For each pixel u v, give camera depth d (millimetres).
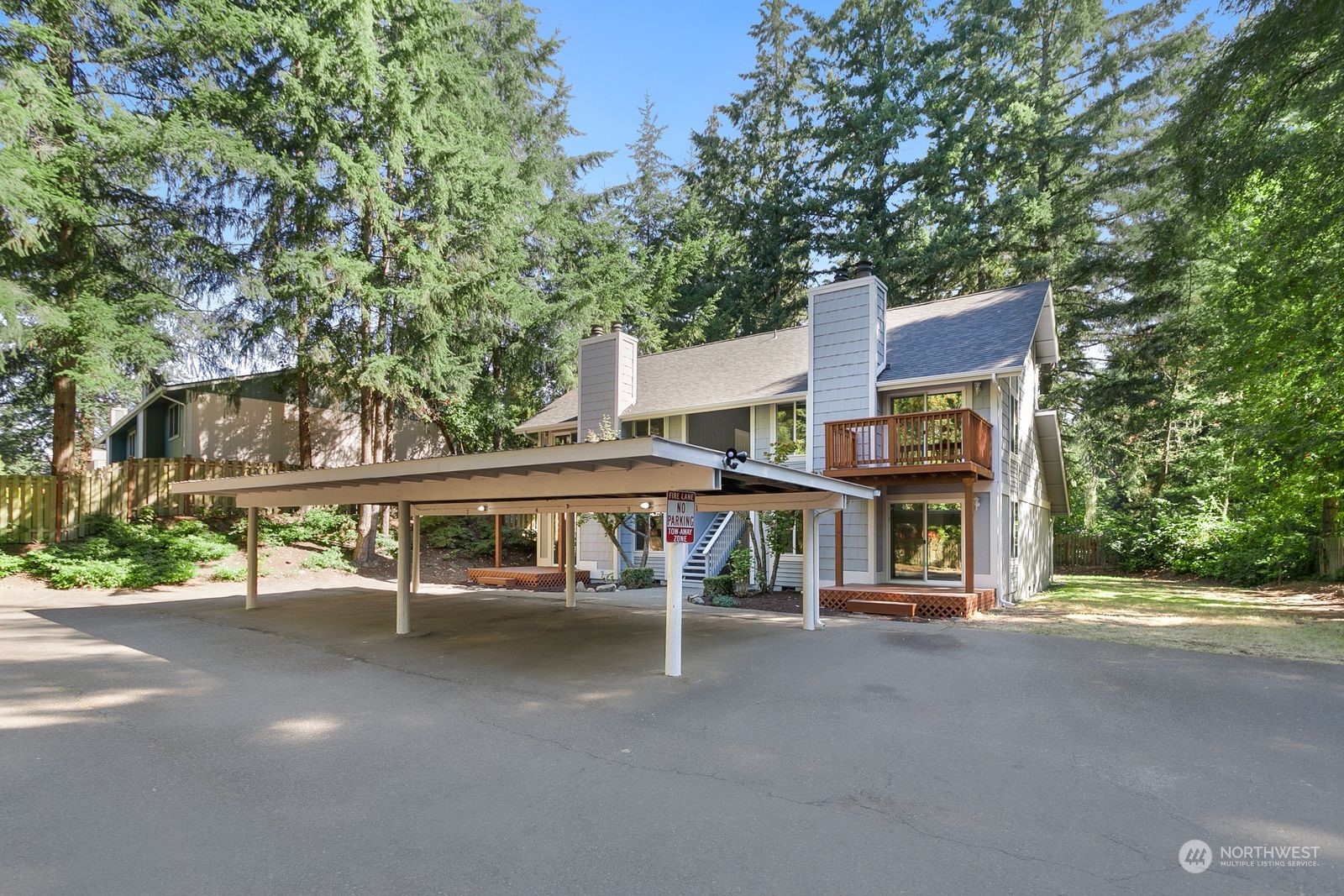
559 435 21922
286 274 16469
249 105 16359
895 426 13281
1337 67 10336
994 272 26469
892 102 28234
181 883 3199
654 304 28641
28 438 32094
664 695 6742
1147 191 21000
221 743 5293
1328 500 16703
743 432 17641
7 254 13672
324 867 3359
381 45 18203
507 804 4145
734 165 34969
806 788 4398
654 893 3125
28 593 14227
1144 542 22234
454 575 20328
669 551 7730
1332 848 3604
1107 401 24156
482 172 19141
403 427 26797
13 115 11766
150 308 14750
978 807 4102
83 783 4465
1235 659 8422
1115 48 24953
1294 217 11555
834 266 29828
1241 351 14312
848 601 12938
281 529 19469
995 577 13570
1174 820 3938
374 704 6457
